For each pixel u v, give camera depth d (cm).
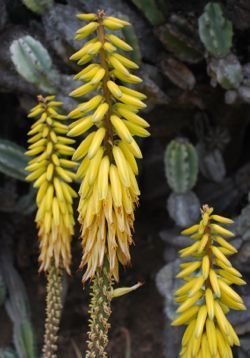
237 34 294
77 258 374
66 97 276
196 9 290
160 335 355
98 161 178
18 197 367
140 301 369
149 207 389
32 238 382
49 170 223
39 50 271
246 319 278
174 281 290
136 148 177
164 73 294
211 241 188
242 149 371
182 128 347
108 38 172
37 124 220
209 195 343
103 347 204
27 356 308
